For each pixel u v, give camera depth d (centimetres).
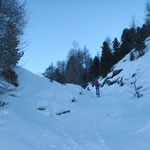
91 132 541
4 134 354
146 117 587
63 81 3038
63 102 840
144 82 1277
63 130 543
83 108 858
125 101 1038
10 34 599
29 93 869
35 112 677
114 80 2008
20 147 316
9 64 613
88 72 4025
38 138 402
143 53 2020
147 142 411
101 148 409
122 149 395
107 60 3541
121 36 4116
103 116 752
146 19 2888
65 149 388
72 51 3241
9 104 656
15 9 650
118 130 541
